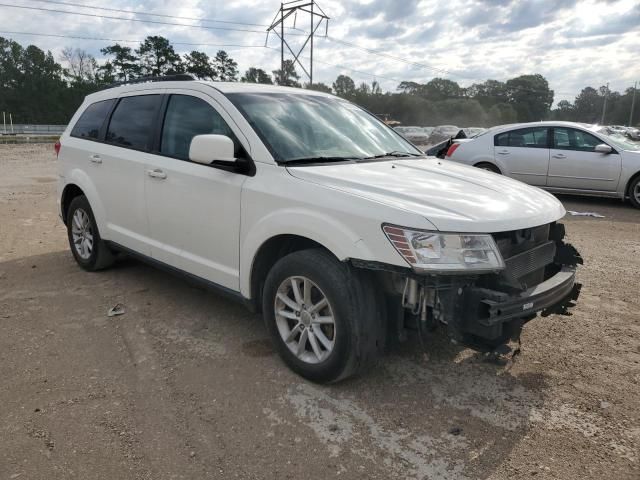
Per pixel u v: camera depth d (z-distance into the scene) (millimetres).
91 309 4473
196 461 2609
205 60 80188
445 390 3262
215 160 3428
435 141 46969
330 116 4258
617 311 4574
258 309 3682
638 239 7305
